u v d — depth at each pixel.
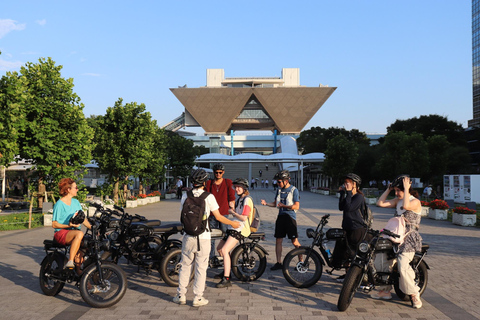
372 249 5.18
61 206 5.46
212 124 128.50
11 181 29.52
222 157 50.25
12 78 11.73
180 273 5.28
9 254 8.81
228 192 6.43
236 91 124.44
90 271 5.10
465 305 5.31
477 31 100.81
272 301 5.36
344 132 83.88
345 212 5.89
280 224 6.95
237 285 6.17
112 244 6.23
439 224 15.82
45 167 14.88
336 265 6.03
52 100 15.09
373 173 54.53
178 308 5.05
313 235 6.05
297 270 6.08
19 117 12.27
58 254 5.48
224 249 6.05
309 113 126.38
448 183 29.89
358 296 5.68
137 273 6.90
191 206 5.16
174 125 131.88
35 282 6.39
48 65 15.55
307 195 38.41
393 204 5.65
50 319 4.63
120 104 22.30
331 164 41.75
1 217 16.09
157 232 6.45
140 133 22.00
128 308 5.04
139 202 24.17
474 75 102.44
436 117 65.19
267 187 54.66
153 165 29.34
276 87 124.12
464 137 66.06
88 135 16.33
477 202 26.78
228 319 4.64
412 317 4.79
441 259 8.56
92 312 4.89
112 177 22.56
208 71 139.75
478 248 10.04
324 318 4.70
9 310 4.96
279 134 138.12
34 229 13.13
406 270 5.15
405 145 40.56
